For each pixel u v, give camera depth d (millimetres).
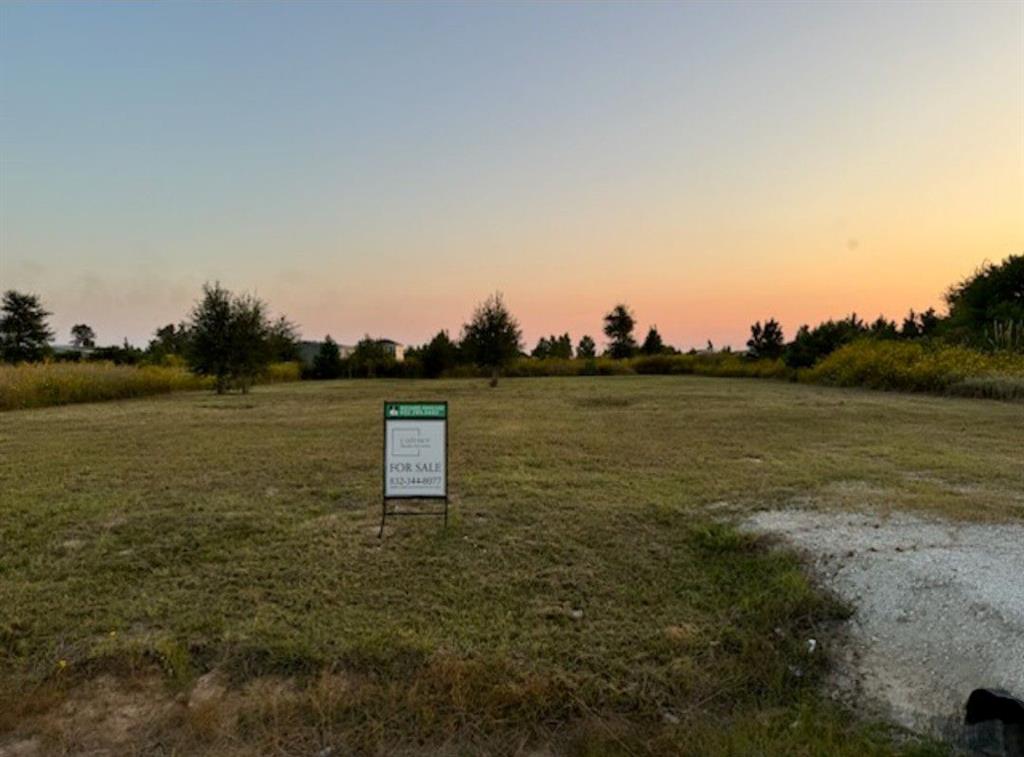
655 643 3357
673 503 5887
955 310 32844
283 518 5484
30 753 2555
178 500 6105
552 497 6164
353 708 2836
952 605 3467
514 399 19625
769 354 41812
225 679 3053
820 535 4785
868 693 2996
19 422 13531
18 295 43156
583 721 2795
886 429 11195
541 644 3324
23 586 4016
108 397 21250
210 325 24344
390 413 5164
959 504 5625
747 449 9031
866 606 3650
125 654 3189
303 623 3523
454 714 2809
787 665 3225
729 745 2625
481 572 4273
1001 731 2529
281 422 13281
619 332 51906
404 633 3406
